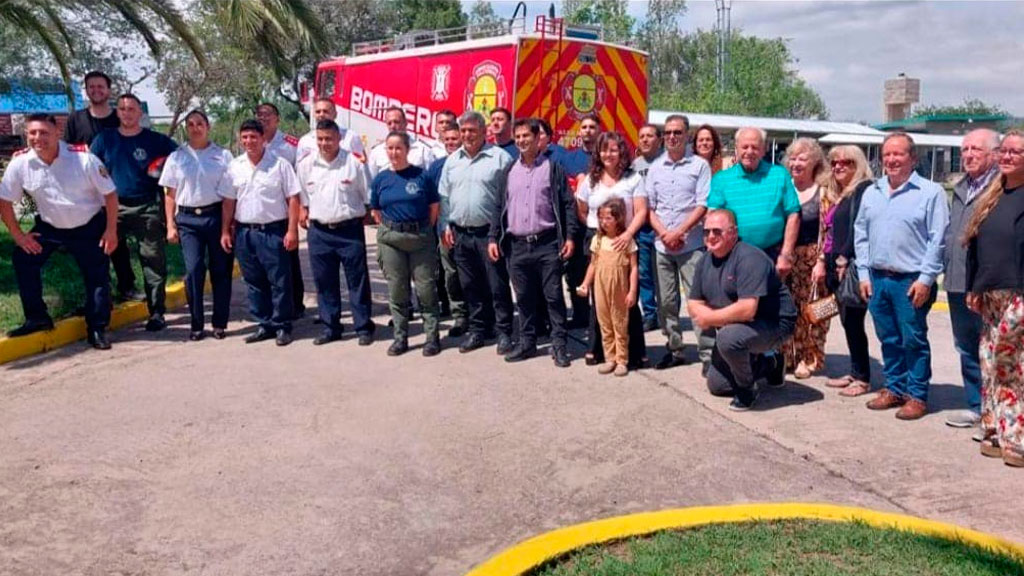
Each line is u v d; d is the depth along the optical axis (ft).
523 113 34.22
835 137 117.08
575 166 26.55
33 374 22.52
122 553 13.48
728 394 20.61
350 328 27.58
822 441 17.74
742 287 18.93
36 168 23.62
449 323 28.17
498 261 23.53
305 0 36.88
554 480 16.11
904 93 207.62
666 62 186.70
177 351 24.80
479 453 17.35
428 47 39.68
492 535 14.08
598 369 22.65
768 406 20.02
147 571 12.96
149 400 20.49
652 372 22.62
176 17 36.58
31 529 14.24
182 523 14.48
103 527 14.33
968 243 16.20
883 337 19.36
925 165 140.05
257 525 14.42
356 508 15.02
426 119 40.22
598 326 22.68
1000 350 15.93
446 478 16.24
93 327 24.88
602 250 22.02
